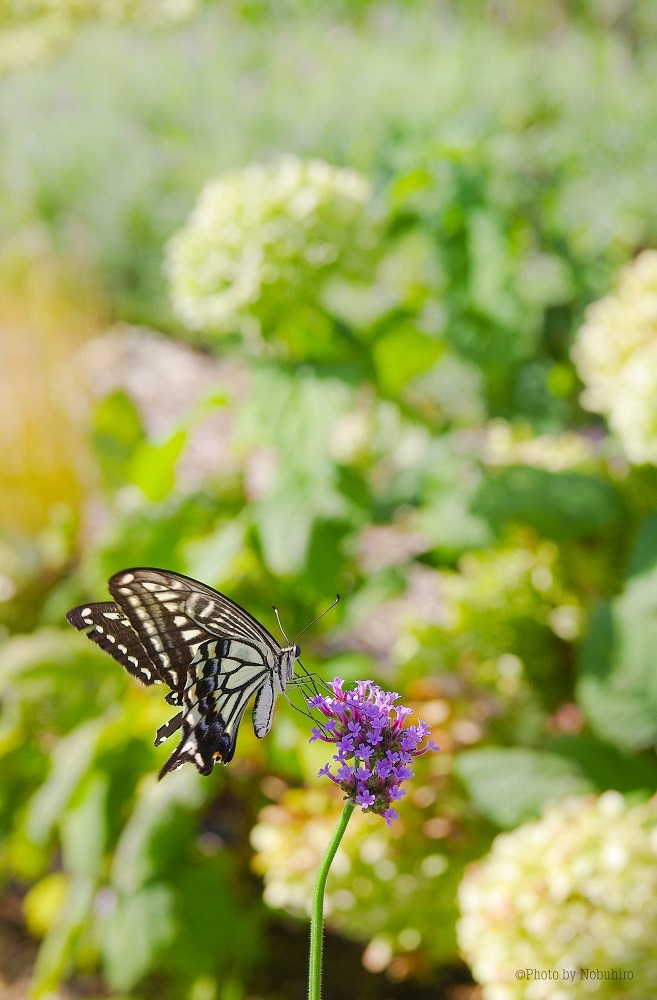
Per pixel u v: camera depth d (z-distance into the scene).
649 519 0.86
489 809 0.81
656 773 0.82
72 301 1.74
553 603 0.93
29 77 3.10
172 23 3.40
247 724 0.87
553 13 3.29
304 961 0.91
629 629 0.83
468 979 0.89
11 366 1.29
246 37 3.31
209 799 0.87
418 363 0.89
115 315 2.05
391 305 0.88
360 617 0.88
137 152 2.45
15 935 0.94
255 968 0.90
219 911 0.85
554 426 1.04
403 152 1.03
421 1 3.58
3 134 2.72
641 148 2.21
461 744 0.84
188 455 1.53
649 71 2.70
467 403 1.15
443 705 0.86
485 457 0.99
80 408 1.31
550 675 0.92
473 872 0.79
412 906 0.81
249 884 0.90
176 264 0.87
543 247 1.30
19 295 1.53
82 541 1.11
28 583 1.01
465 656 0.92
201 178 2.34
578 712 0.89
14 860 0.90
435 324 1.06
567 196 1.99
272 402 0.85
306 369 0.86
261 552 0.86
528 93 2.55
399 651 0.94
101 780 0.86
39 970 0.85
